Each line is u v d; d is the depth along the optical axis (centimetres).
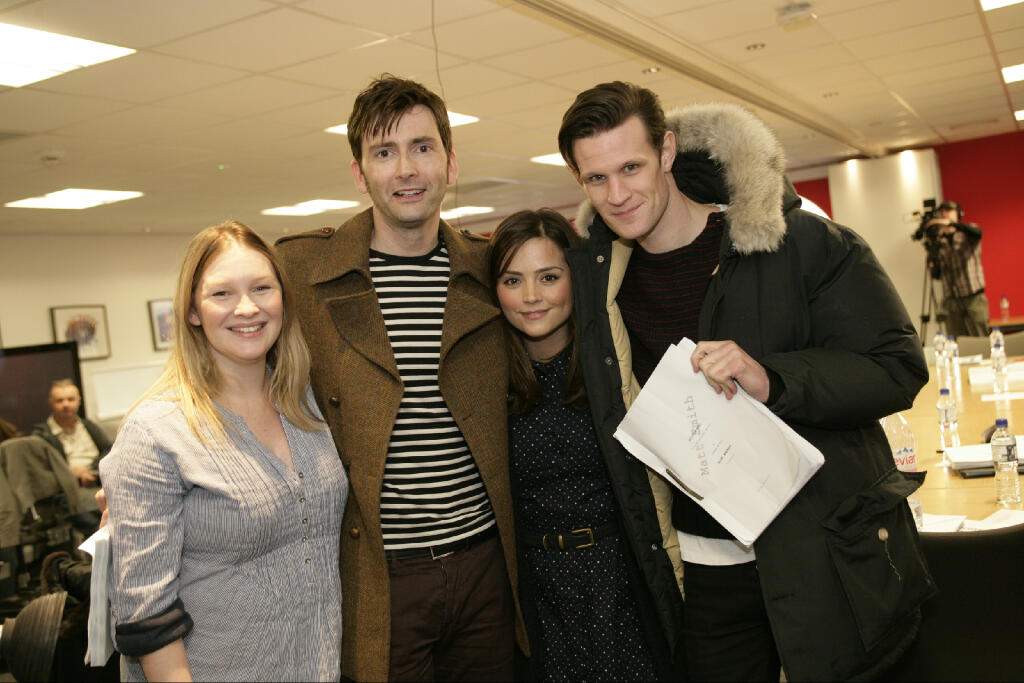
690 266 158
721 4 469
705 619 165
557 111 671
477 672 176
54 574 318
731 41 550
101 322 1071
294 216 1106
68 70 434
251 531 138
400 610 164
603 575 179
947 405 310
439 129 172
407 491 167
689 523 165
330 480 151
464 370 175
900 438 269
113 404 1023
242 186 829
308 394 159
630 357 169
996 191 1148
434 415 171
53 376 698
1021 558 154
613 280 166
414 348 171
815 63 635
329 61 466
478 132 719
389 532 167
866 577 142
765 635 161
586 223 177
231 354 142
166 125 562
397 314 172
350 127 173
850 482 146
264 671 140
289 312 154
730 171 147
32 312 1005
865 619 140
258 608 140
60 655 252
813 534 144
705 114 154
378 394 165
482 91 579
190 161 685
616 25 475
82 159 632
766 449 140
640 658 180
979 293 894
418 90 168
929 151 1123
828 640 142
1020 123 1067
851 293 142
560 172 1009
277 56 446
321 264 174
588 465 178
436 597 166
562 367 182
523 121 694
